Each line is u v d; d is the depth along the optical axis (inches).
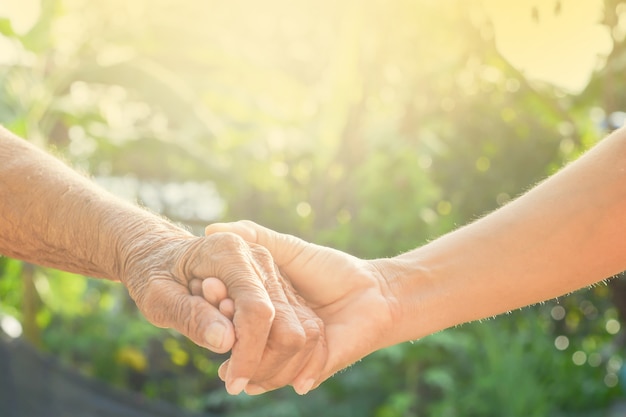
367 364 217.8
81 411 173.3
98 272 47.4
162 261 44.1
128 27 224.4
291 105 244.7
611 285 247.0
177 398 232.4
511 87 242.2
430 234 226.8
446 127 249.1
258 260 46.2
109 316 222.2
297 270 52.8
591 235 51.0
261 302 41.1
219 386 241.0
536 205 52.6
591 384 230.8
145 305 42.8
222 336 39.7
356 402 214.5
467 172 252.2
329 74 240.8
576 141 238.8
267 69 239.5
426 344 215.6
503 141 252.4
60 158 54.9
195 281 43.3
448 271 52.9
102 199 47.3
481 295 52.4
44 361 168.2
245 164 235.9
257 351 41.2
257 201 247.0
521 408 213.0
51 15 199.6
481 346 228.1
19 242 47.6
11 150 48.1
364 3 235.3
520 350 223.5
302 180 250.4
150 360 242.2
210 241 43.4
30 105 203.3
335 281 52.4
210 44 232.4
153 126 243.3
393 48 243.4
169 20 227.6
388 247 227.5
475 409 213.6
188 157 222.5
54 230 46.7
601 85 195.8
